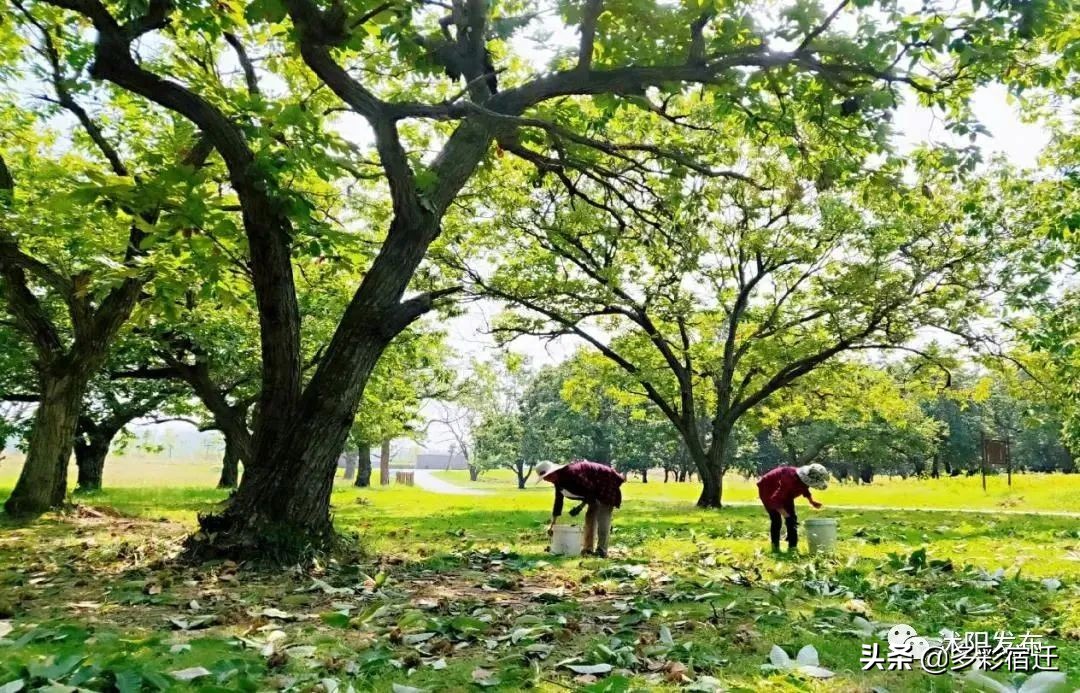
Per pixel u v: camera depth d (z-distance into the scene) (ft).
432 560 27.55
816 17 24.36
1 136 44.04
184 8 24.06
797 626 16.14
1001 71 24.35
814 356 72.54
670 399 83.10
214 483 131.95
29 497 45.60
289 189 23.86
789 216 66.95
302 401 27.32
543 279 65.92
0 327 57.88
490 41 32.76
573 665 13.16
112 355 64.54
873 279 63.87
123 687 10.93
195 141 37.58
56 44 40.32
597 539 33.32
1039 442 201.16
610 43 28.09
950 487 106.73
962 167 27.78
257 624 16.31
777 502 31.73
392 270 27.86
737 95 27.58
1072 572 24.31
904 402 83.35
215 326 62.49
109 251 38.88
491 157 36.27
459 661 13.74
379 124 25.86
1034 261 52.60
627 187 38.75
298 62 36.68
